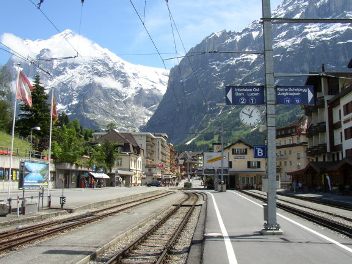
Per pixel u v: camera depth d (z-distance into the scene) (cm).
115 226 2066
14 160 5734
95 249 1349
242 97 1742
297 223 2066
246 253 1238
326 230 1808
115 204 3778
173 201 4519
